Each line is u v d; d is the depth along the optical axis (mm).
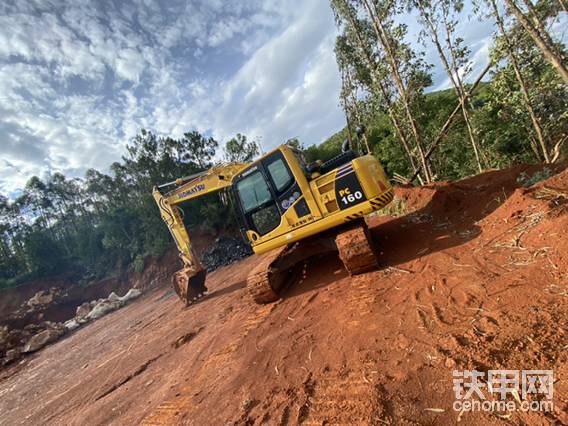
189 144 32594
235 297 8961
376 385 2676
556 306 2773
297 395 3020
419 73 11883
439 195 7285
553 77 9797
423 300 3832
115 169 37719
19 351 16969
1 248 40344
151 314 13586
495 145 13398
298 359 3701
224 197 7281
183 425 3404
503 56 9688
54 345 16672
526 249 3924
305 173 6293
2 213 44219
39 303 28453
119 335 11781
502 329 2758
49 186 49531
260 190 6328
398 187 10102
